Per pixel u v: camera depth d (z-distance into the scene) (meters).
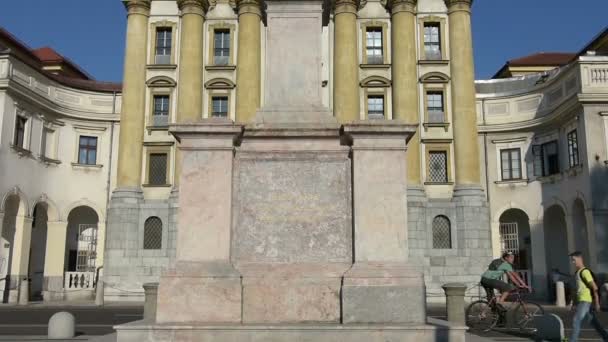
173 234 37.59
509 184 39.62
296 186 11.30
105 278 37.25
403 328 9.86
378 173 10.94
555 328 10.50
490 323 16.16
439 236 37.59
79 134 41.12
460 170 38.16
